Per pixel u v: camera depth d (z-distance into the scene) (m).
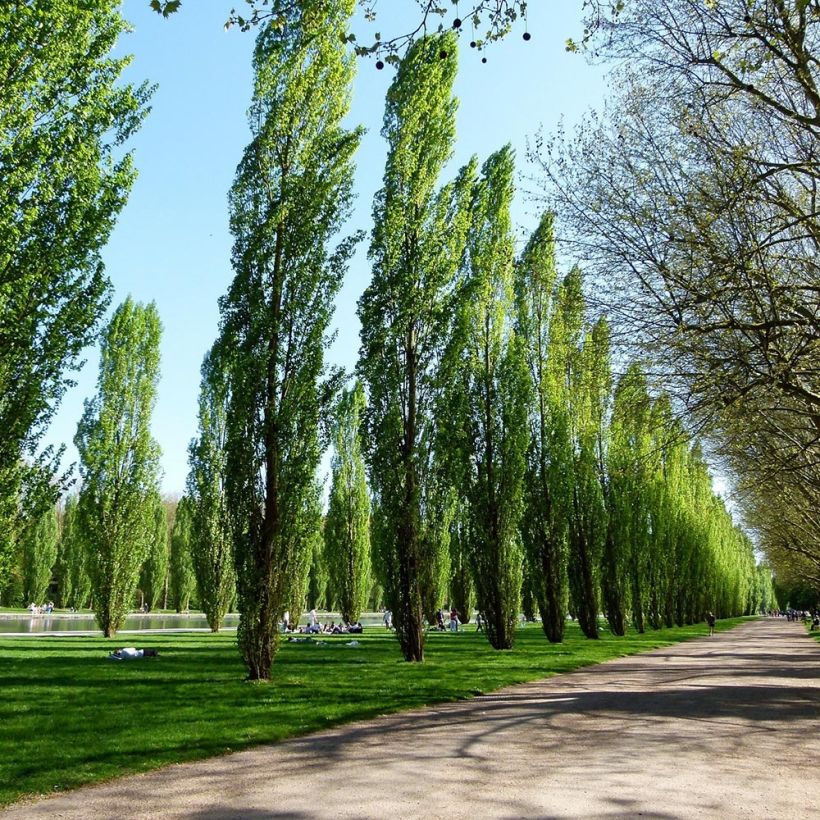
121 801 6.63
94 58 13.83
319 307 16.78
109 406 34.41
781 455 18.03
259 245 16.61
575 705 12.95
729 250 11.76
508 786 7.11
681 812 6.27
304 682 15.50
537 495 33.44
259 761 8.32
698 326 12.07
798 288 11.80
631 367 13.55
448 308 22.80
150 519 34.88
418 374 22.45
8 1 12.75
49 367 12.73
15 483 12.65
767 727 10.81
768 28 10.97
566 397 34.72
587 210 13.44
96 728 9.93
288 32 17.78
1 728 9.82
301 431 16.22
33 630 38.94
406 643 21.53
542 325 33.97
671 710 12.39
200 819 6.01
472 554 28.22
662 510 50.69
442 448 22.55
